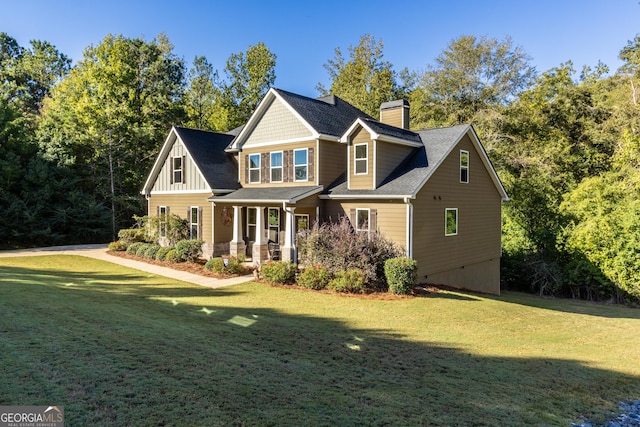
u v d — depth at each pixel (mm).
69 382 4922
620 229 19844
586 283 20812
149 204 24219
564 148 29062
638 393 6492
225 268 15703
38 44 43594
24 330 6855
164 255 18609
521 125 30984
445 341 8500
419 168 16078
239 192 19672
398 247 14891
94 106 30734
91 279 14016
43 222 26094
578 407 5719
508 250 24312
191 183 21016
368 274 13664
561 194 25703
